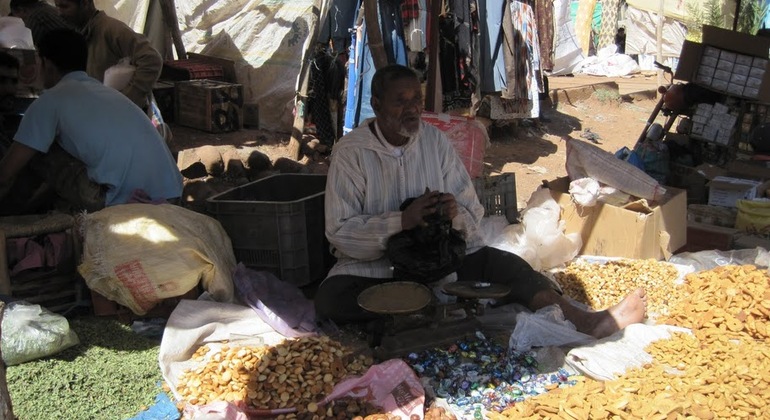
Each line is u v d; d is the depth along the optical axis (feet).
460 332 11.96
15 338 10.91
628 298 12.63
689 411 9.79
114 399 10.46
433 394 10.62
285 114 28.53
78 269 12.50
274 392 10.36
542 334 11.85
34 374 10.77
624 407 9.85
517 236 15.35
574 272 15.30
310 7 28.19
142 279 12.25
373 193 12.66
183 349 11.46
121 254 12.32
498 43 26.30
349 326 12.89
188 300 12.41
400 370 10.59
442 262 11.84
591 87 40.83
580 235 16.58
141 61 17.69
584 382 10.82
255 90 29.12
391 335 11.68
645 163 21.84
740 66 22.26
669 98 23.94
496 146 29.50
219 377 10.61
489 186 16.52
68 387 10.61
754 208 17.62
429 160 12.85
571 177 17.46
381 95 12.00
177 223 13.01
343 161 12.63
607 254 16.34
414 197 12.71
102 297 12.82
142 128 14.51
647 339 11.84
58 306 12.92
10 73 16.02
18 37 17.90
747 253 15.58
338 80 24.67
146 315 12.78
